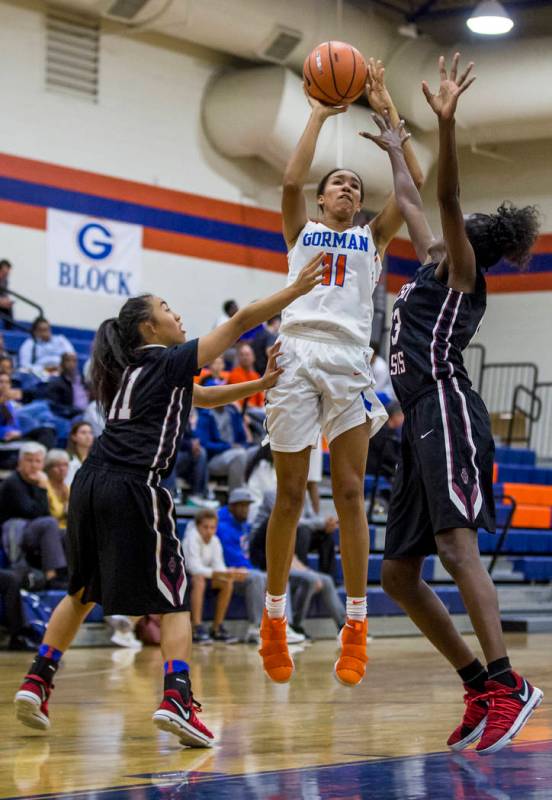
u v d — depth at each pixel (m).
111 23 15.70
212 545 10.23
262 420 13.39
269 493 10.57
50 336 13.66
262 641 4.96
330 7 15.90
